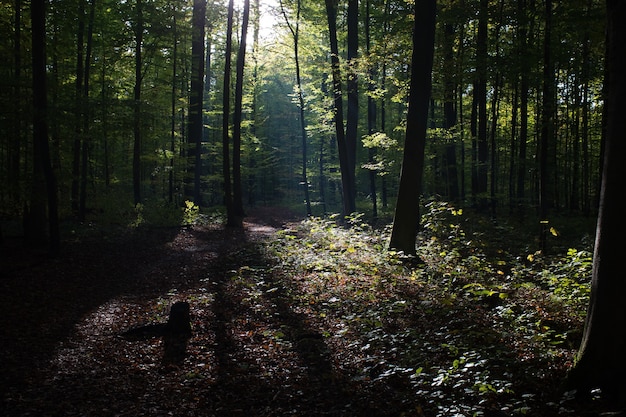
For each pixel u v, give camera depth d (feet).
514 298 29.04
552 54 53.83
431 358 21.13
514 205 76.07
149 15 73.61
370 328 25.57
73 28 63.41
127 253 51.83
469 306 27.94
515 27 59.93
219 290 36.42
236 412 18.47
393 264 37.27
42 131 45.29
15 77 46.85
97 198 73.05
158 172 94.43
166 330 27.78
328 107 75.20
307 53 88.69
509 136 99.71
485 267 35.22
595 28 48.62
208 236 66.08
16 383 20.88
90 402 19.34
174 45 85.30
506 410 16.39
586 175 81.76
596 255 17.39
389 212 79.77
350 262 39.37
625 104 16.35
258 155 132.46
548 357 20.12
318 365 22.30
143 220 70.85
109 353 24.79
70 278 40.55
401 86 62.85
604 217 17.01
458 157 89.61
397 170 71.51
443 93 65.46
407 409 17.62
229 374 21.90
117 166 107.55
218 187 137.90
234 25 104.94
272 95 157.17
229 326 28.48
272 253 47.88
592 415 15.55
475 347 21.59
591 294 17.61
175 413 18.45
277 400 19.25
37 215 51.85
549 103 49.44
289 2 83.51
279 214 108.17
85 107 49.39
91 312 32.04
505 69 54.75
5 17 56.39
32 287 36.68
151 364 23.40
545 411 16.24
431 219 44.62
